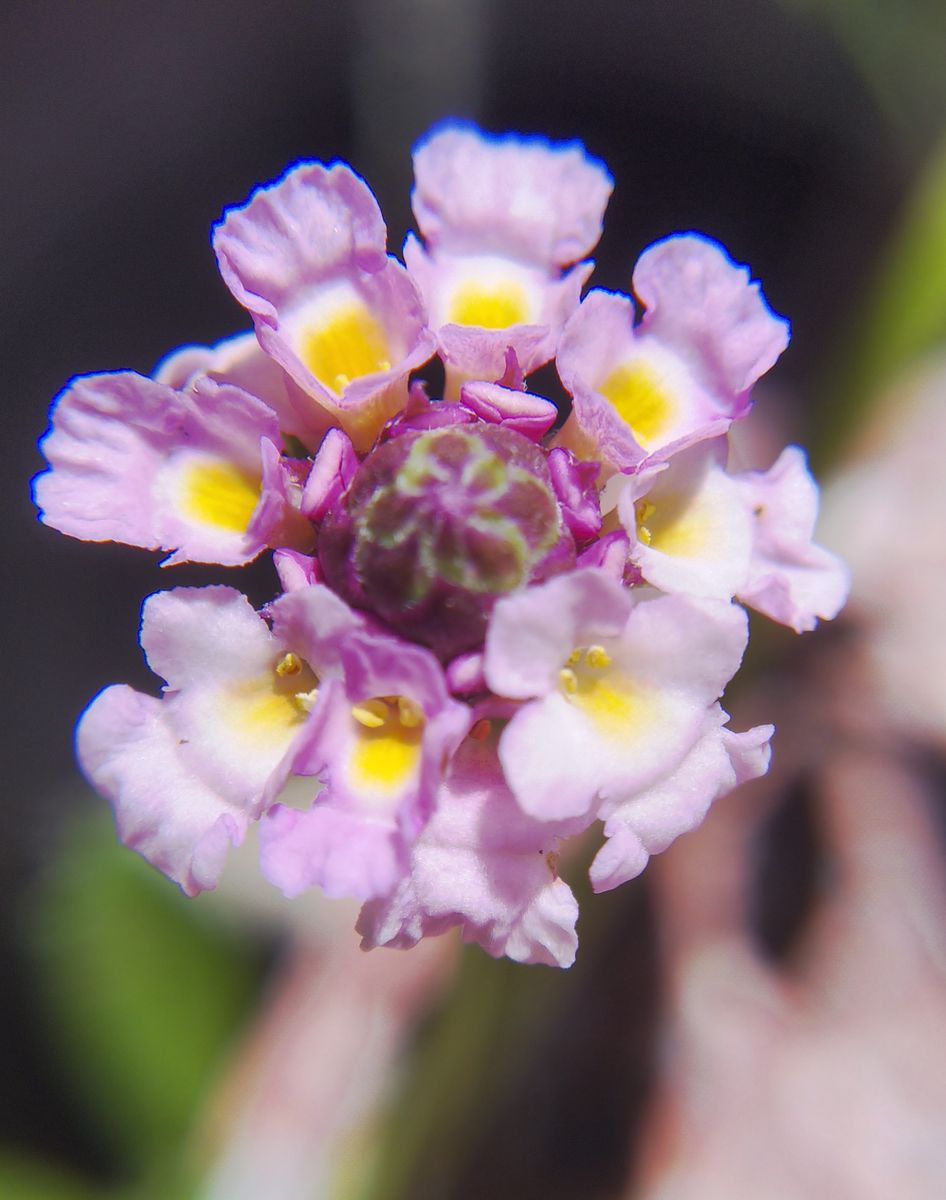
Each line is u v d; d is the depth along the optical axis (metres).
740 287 0.06
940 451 0.09
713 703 0.06
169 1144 0.08
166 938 0.08
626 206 0.12
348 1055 0.08
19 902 0.10
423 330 0.06
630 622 0.06
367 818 0.06
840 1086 0.08
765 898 0.08
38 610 0.11
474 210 0.06
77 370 0.11
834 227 0.12
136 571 0.11
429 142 0.06
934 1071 0.08
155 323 0.11
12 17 0.11
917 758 0.08
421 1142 0.07
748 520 0.06
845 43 0.11
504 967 0.07
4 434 0.11
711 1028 0.08
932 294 0.08
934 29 0.10
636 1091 0.08
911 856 0.08
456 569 0.06
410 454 0.06
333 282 0.06
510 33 0.11
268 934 0.09
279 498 0.06
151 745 0.06
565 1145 0.08
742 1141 0.08
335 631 0.06
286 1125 0.08
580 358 0.06
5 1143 0.09
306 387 0.06
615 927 0.08
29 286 0.11
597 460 0.06
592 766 0.06
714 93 0.12
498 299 0.06
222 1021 0.08
